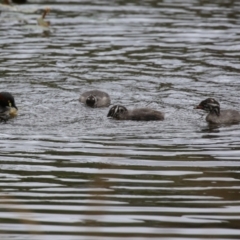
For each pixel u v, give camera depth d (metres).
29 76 20.92
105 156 14.77
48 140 15.89
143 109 17.81
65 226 11.48
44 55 22.72
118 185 13.16
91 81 20.66
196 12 27.77
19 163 14.34
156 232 11.26
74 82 20.56
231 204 12.33
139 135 16.33
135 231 11.29
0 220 11.68
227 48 23.70
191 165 14.27
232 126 17.27
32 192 12.82
